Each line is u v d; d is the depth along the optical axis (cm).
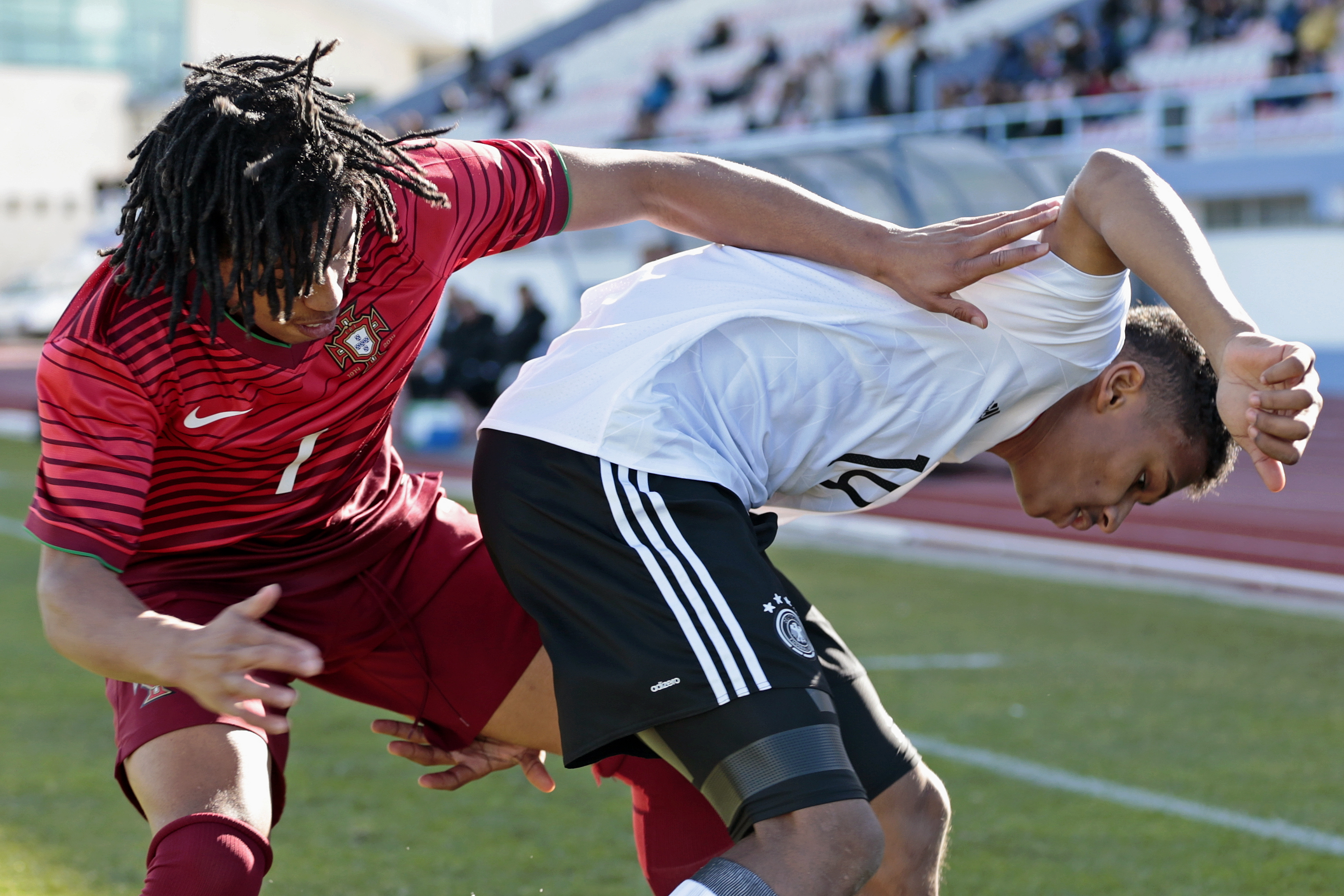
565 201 507
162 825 420
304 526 495
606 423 455
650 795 536
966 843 746
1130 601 1457
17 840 743
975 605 1432
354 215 417
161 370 418
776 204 509
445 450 2802
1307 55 3484
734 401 473
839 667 511
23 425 3478
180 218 397
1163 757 900
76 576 401
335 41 413
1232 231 3372
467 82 5962
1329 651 1218
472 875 703
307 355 439
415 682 530
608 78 5312
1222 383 432
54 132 8131
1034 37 4297
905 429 491
